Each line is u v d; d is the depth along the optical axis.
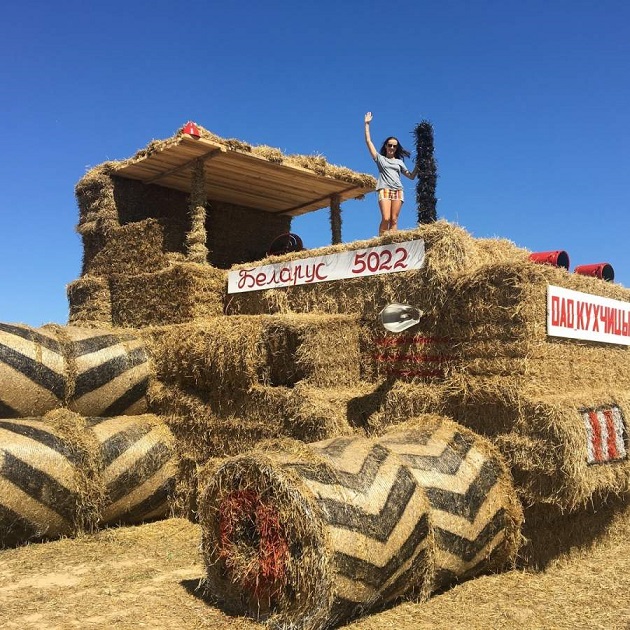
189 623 4.80
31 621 4.81
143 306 10.14
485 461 5.95
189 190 11.88
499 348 6.27
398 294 7.21
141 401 8.89
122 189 11.09
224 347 7.54
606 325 7.52
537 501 5.90
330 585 4.41
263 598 4.82
